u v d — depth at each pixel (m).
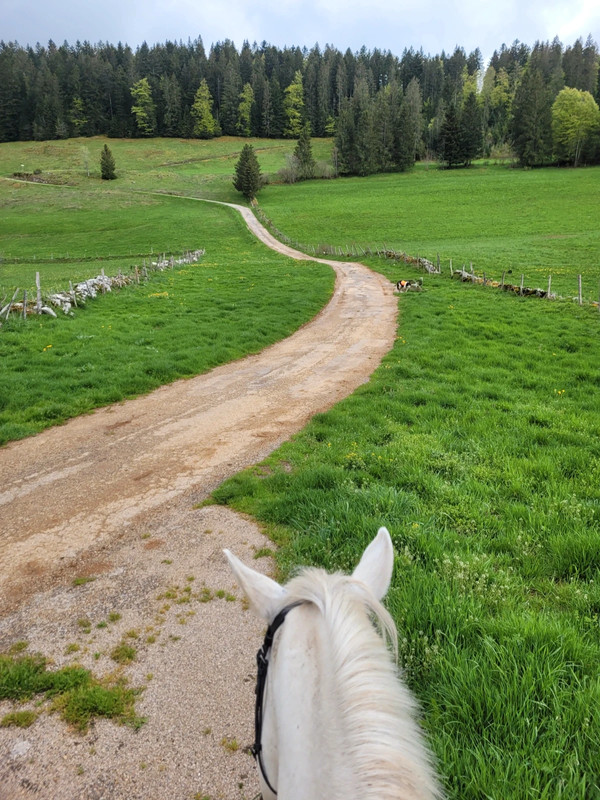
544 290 25.94
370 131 117.12
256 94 164.50
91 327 17.20
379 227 65.94
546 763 2.59
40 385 11.33
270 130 164.38
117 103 160.50
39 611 4.61
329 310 24.75
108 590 4.90
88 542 5.81
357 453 7.73
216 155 143.38
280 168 120.56
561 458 7.51
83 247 60.81
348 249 52.44
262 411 10.77
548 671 3.13
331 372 14.07
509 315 20.84
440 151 127.75
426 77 189.00
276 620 1.58
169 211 85.25
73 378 12.04
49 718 3.44
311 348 17.36
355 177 117.25
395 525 5.37
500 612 3.97
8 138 154.12
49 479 7.53
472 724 2.89
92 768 3.07
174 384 12.85
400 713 1.18
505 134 133.25
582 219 61.78
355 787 1.00
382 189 97.12
